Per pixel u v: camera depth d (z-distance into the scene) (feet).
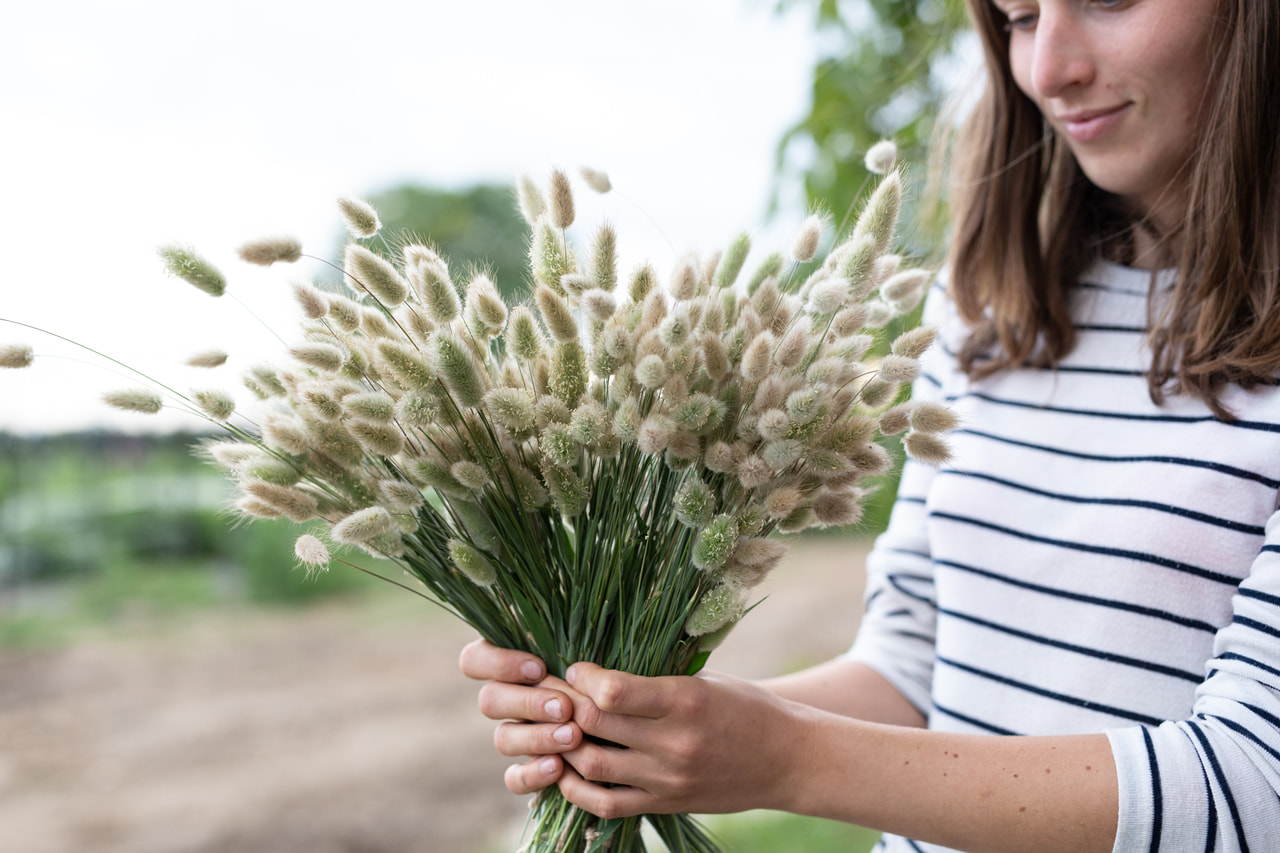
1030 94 2.46
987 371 2.59
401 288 2.09
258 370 2.16
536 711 2.22
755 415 2.07
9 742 9.89
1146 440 2.32
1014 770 2.02
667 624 2.23
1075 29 2.28
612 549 2.22
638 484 2.22
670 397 2.01
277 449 2.15
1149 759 1.97
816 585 18.01
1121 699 2.24
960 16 3.48
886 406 2.22
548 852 2.31
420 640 13.97
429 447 2.20
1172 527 2.21
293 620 15.15
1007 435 2.51
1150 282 2.46
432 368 2.04
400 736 10.08
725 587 2.14
